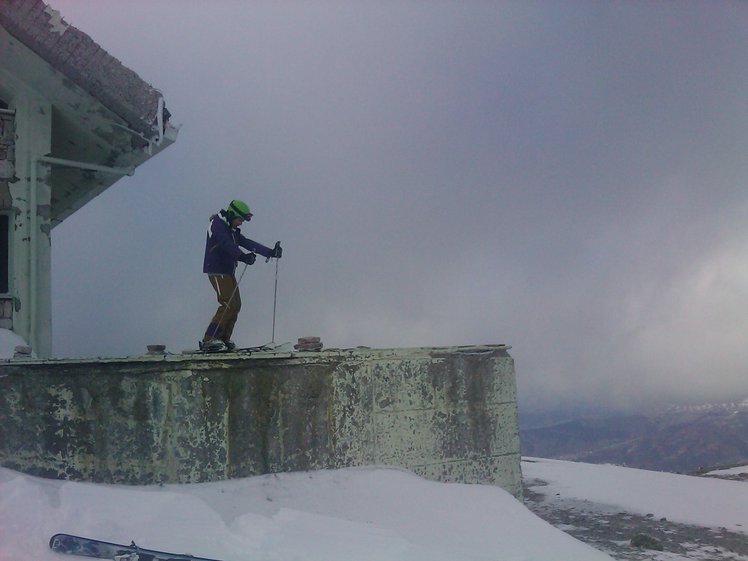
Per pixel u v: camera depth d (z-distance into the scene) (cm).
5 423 686
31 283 1038
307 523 608
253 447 675
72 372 680
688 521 913
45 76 1067
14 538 529
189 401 653
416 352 770
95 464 667
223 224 824
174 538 557
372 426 732
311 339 756
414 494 693
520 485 812
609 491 1094
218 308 823
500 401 813
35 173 1060
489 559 576
